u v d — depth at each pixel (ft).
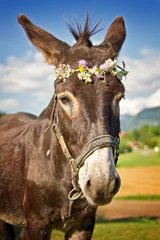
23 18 12.14
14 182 13.74
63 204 12.09
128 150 206.39
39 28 12.28
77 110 10.21
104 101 10.14
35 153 12.80
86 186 9.76
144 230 25.32
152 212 37.29
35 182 12.40
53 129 11.81
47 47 11.91
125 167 107.65
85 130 10.02
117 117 10.54
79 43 11.74
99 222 29.86
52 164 12.14
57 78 11.18
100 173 9.40
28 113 18.11
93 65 10.81
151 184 70.08
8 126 16.51
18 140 14.19
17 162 13.70
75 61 11.02
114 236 23.48
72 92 10.33
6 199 14.25
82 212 12.25
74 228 12.84
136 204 43.93
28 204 12.71
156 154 162.50
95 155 9.72
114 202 45.96
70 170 11.72
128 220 31.12
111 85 10.50
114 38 12.52
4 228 15.97
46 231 12.55
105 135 9.82
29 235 12.66
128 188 64.64
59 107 11.28
